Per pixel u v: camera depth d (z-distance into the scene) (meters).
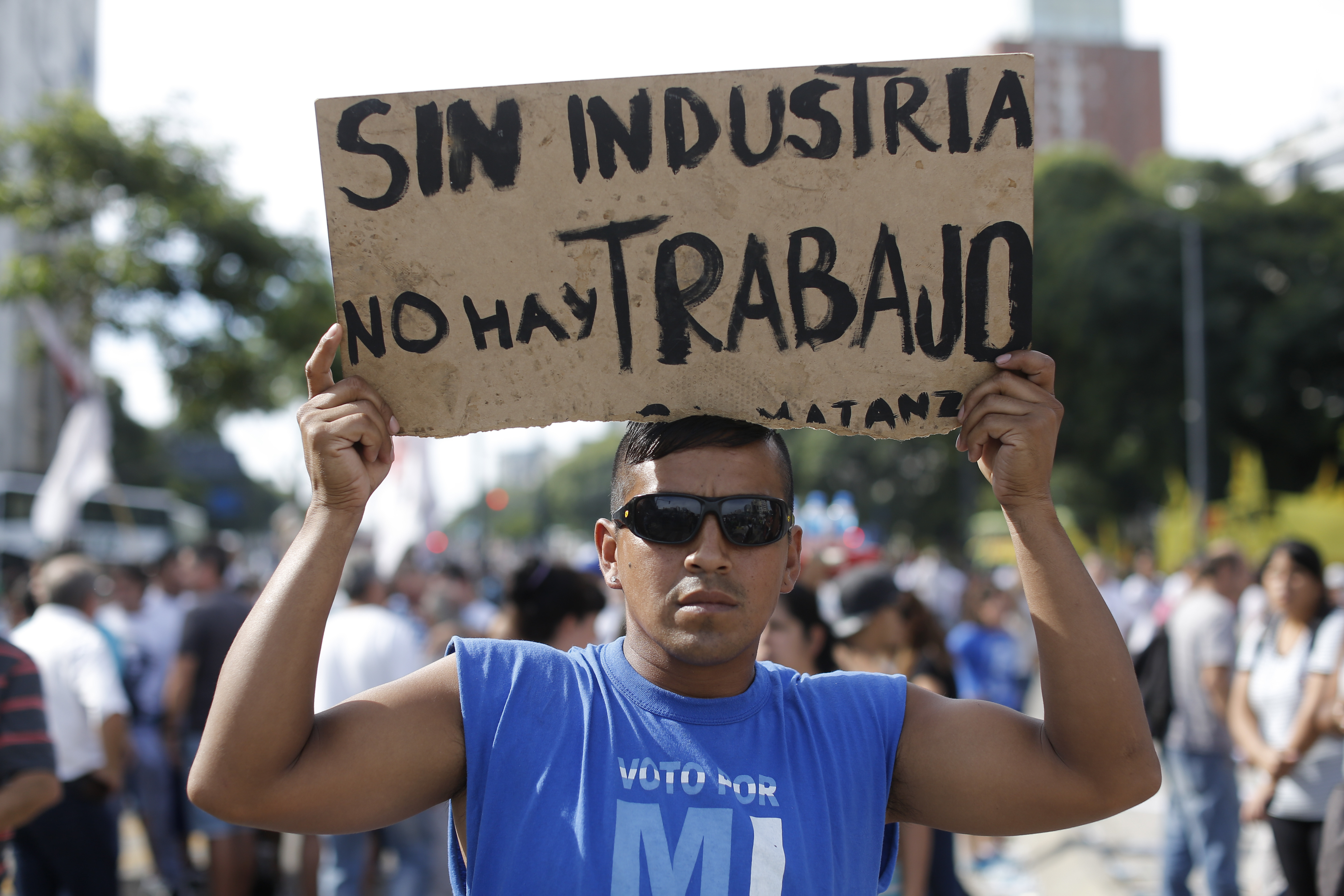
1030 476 1.72
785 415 1.78
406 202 1.76
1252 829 7.66
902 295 1.77
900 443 41.84
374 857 5.70
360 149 1.76
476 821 1.66
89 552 21.56
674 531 1.68
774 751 1.69
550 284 1.77
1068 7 105.50
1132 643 5.87
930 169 1.75
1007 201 1.75
